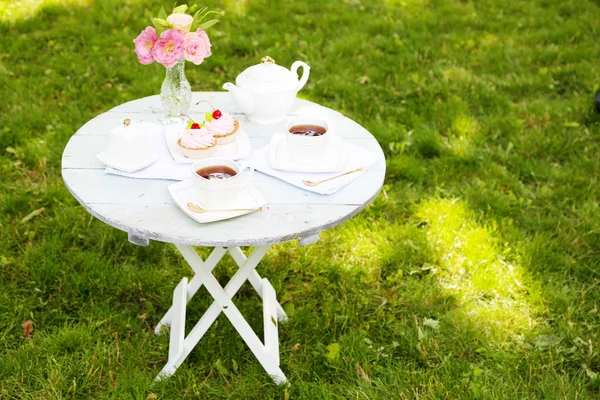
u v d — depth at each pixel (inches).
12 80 180.1
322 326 104.8
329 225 73.3
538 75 192.9
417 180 143.9
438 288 112.7
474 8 249.8
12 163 141.6
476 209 133.3
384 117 168.4
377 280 116.3
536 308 109.0
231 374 95.0
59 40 208.7
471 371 96.2
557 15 239.8
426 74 192.2
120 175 80.3
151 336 101.9
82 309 106.3
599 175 144.6
